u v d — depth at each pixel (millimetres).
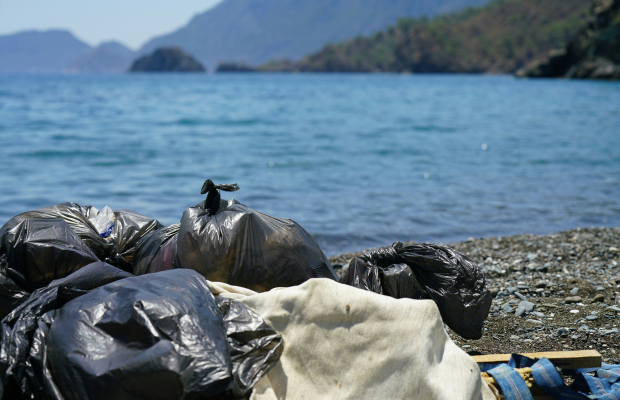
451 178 11109
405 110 30547
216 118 24953
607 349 3510
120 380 2084
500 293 4652
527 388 2629
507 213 8383
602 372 2957
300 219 7918
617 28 69375
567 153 14258
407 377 2418
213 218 3209
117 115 26047
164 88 64375
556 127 20891
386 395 2402
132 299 2342
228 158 13383
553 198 9383
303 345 2543
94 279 2729
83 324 2287
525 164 12734
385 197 9352
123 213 4105
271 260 3131
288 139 17391
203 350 2203
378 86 73875
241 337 2490
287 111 29578
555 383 2723
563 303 4383
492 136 18219
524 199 9305
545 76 86750
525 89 55375
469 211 8484
